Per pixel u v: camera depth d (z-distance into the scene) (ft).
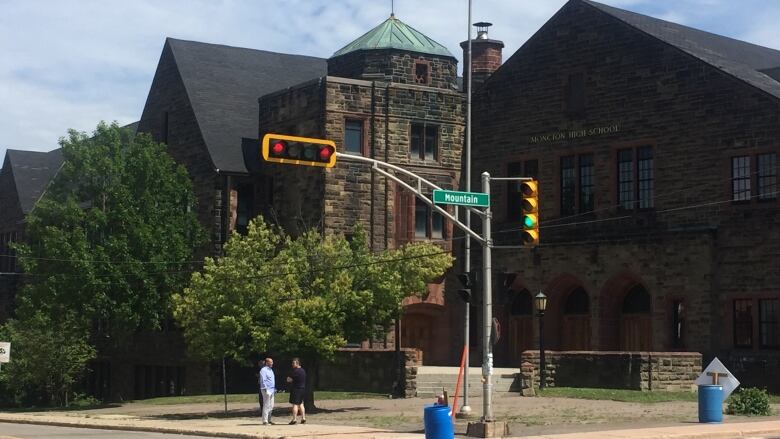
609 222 143.43
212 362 157.48
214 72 179.42
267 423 100.17
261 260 117.70
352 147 154.40
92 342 173.47
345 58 170.40
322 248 117.91
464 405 99.55
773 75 150.00
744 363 127.54
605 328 141.59
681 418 94.79
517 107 155.02
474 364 156.66
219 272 115.44
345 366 138.92
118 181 156.87
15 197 222.69
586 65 147.64
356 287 116.67
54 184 159.33
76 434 96.02
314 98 154.51
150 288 152.66
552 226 149.48
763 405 100.01
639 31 141.90
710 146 134.10
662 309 135.23
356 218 152.97
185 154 171.63
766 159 129.29
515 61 155.94
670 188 137.80
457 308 158.40
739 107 131.64
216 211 162.61
